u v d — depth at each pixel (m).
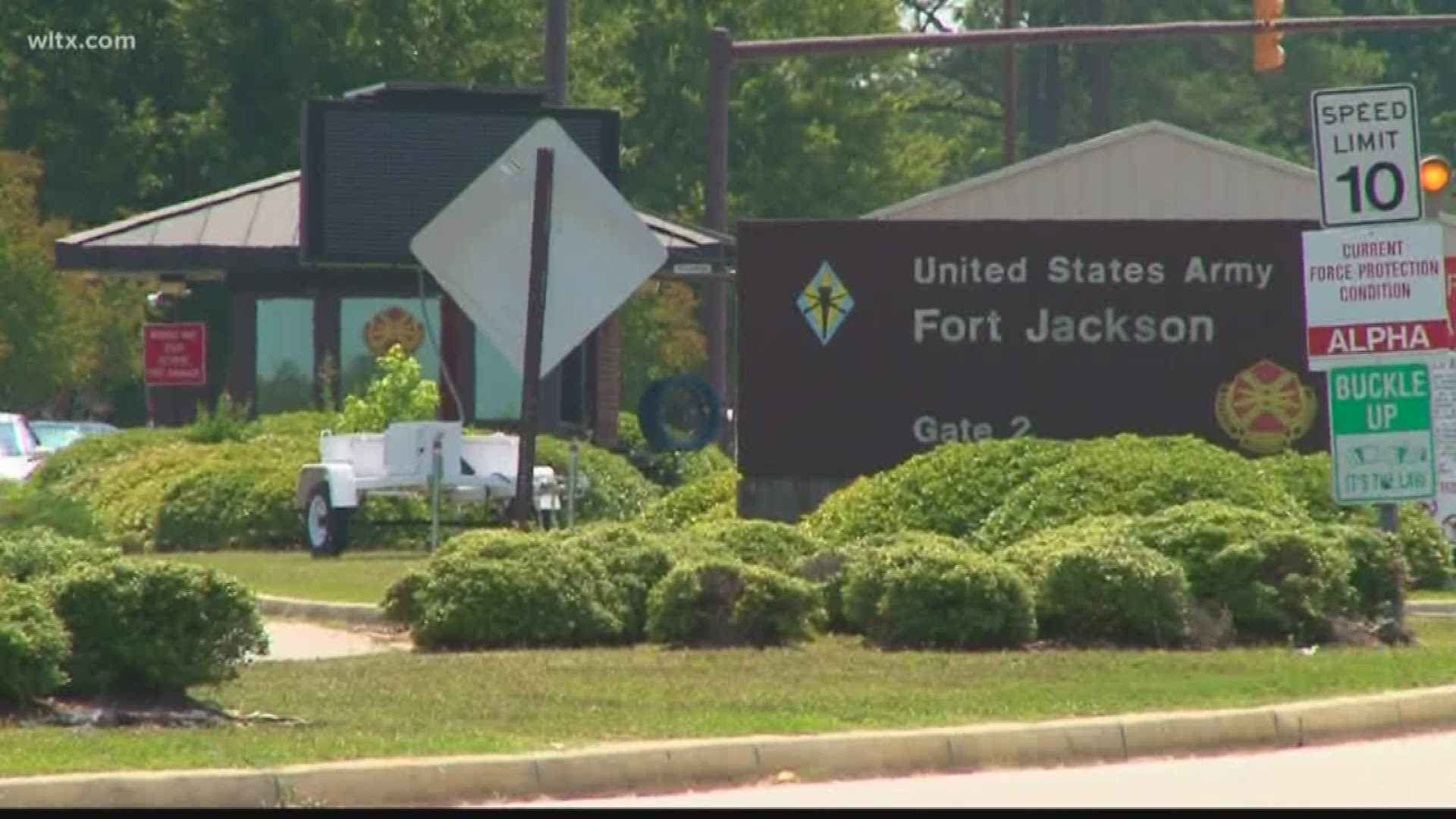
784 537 80.81
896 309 102.81
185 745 52.12
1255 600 75.69
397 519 115.25
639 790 51.69
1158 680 65.25
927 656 70.38
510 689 62.34
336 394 148.50
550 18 143.12
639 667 67.38
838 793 51.78
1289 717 59.91
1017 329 102.75
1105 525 80.31
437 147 141.75
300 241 141.25
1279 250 102.69
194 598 58.81
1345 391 75.81
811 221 102.94
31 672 56.78
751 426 102.94
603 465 121.62
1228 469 86.81
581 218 90.56
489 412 146.50
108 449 134.50
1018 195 162.62
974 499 89.19
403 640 79.00
